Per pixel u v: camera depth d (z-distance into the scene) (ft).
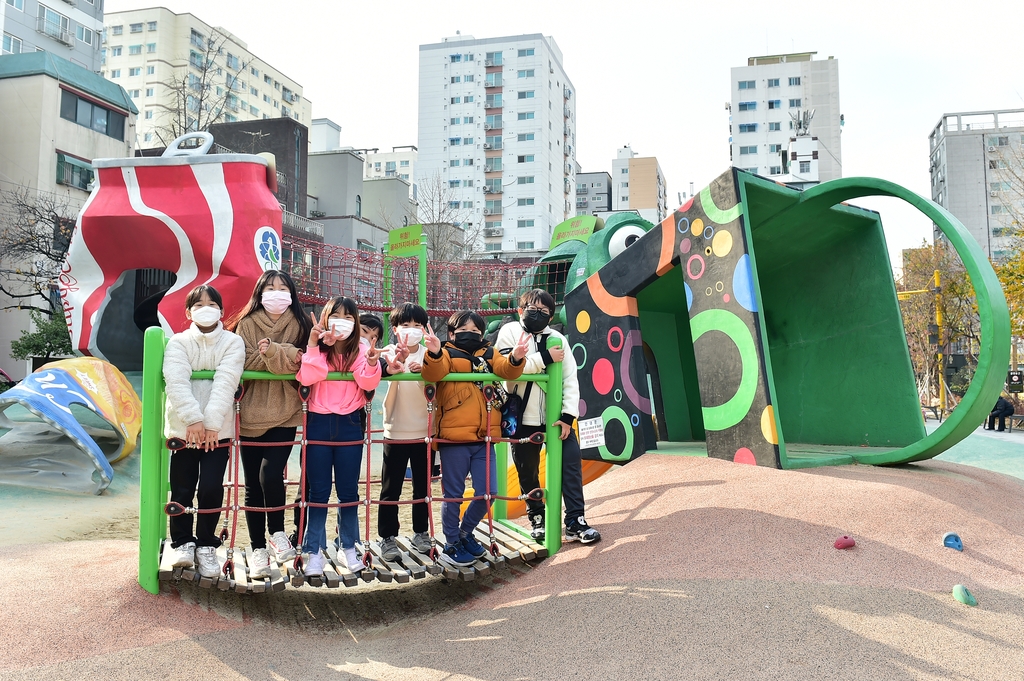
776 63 238.27
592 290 25.40
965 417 18.01
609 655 10.58
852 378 25.31
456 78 231.50
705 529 14.90
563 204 249.55
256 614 13.47
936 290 76.69
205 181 34.73
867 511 15.15
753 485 16.99
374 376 13.19
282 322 13.55
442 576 15.81
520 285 44.88
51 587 12.52
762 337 19.53
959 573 12.85
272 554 14.39
